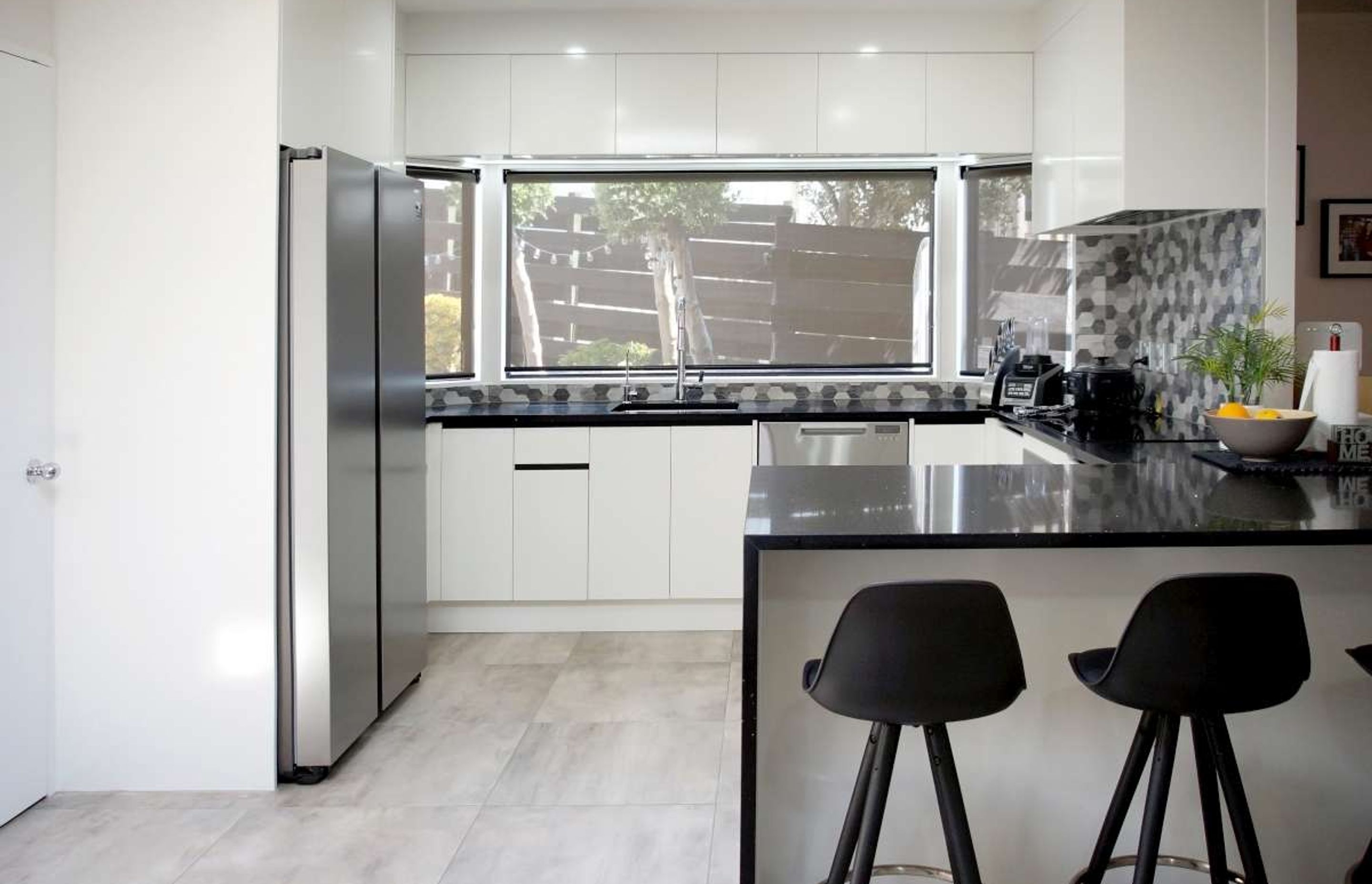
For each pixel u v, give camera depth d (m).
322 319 3.23
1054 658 2.52
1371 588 2.50
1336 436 3.09
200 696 3.30
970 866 2.07
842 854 2.17
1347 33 5.41
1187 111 3.82
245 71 3.20
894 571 2.52
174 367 3.24
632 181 5.54
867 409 5.09
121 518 3.26
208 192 3.21
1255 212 3.91
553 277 5.60
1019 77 5.09
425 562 4.22
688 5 4.96
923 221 5.57
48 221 3.19
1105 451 3.65
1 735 3.05
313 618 3.30
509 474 4.92
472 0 4.89
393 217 3.81
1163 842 2.56
